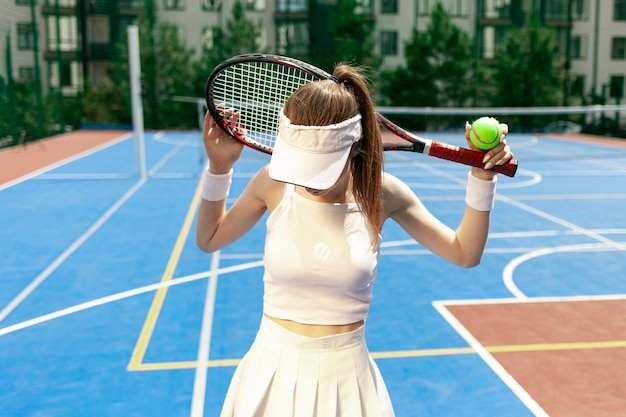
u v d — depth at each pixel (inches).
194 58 1099.9
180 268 257.4
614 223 354.6
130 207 392.8
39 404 145.5
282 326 70.4
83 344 179.6
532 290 229.6
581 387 152.6
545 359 169.0
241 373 74.4
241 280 240.5
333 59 1103.6
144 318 199.9
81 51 1080.2
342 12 1105.4
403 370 161.9
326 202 69.7
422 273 250.8
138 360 168.4
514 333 187.5
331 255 67.8
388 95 1082.1
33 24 858.1
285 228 69.8
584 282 240.1
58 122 973.8
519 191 473.4
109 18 1077.8
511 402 145.2
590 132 1043.3
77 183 493.4
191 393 149.9
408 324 194.7
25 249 289.0
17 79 836.0
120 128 1077.1
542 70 1076.5
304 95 64.3
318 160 62.6
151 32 1055.6
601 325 194.4
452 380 156.3
